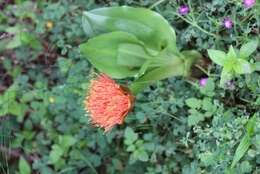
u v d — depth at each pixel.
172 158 1.05
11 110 1.19
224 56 0.90
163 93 1.05
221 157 0.90
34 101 1.20
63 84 1.17
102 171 1.15
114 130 1.10
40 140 1.19
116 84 0.93
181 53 0.99
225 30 1.01
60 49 1.24
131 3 1.13
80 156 1.12
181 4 1.08
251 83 0.94
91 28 0.97
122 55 0.93
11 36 1.26
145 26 0.96
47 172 1.13
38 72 1.25
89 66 1.14
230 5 1.00
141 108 1.06
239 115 0.95
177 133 1.03
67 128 1.15
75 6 1.19
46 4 1.22
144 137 1.04
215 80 1.00
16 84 1.21
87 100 0.96
